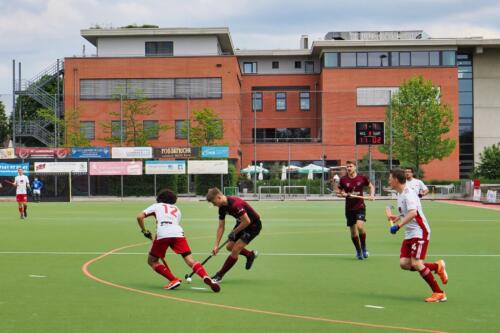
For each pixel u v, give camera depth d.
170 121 59.25
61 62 60.78
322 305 8.78
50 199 43.97
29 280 10.90
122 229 21.58
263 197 47.75
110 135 58.53
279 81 68.50
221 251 15.10
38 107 63.25
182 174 47.72
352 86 63.22
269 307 8.63
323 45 63.00
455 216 28.44
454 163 62.69
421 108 54.75
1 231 20.86
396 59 63.22
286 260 13.55
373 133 45.59
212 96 59.25
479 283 10.59
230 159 58.19
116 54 62.69
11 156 46.12
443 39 62.75
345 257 14.07
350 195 13.64
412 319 7.91
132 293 9.65
